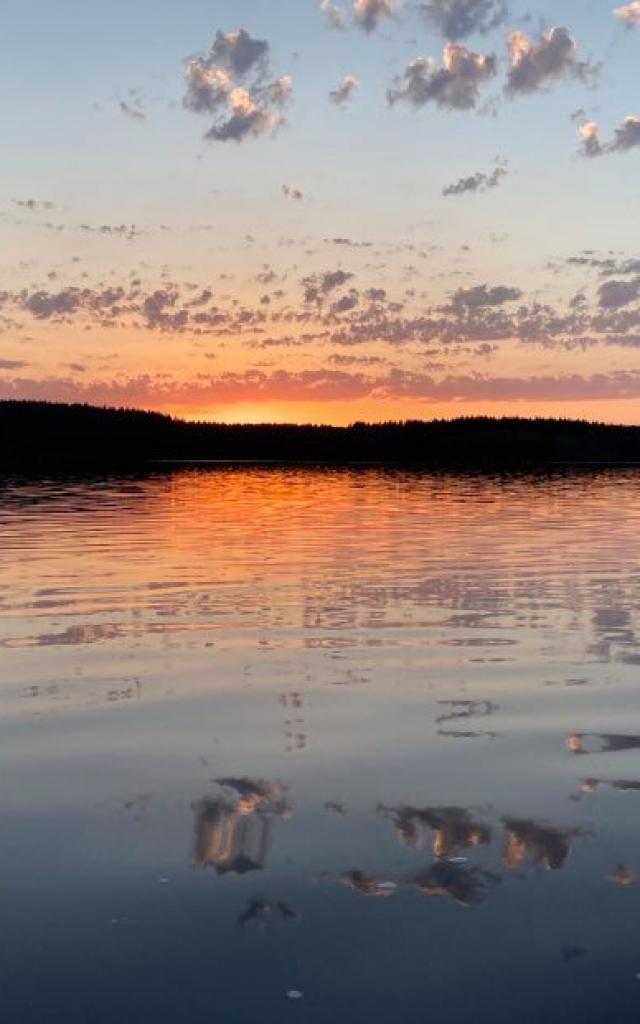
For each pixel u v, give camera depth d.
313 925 3.99
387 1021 3.38
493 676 8.06
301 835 4.86
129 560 15.80
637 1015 3.40
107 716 6.96
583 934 3.90
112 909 4.12
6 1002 3.48
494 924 3.99
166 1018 3.39
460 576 13.79
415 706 7.19
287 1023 3.37
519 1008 3.45
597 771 5.75
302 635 9.75
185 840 4.80
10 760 6.01
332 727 6.67
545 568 14.61
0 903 4.18
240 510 27.98
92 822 5.02
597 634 9.70
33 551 17.12
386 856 4.61
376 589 12.63
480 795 5.38
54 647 9.22
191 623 10.38
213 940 3.88
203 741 6.37
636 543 18.20
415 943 3.85
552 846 4.70
